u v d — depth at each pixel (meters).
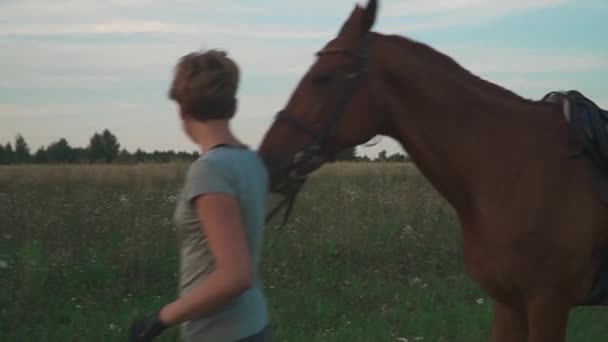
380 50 3.85
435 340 5.69
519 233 3.69
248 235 2.34
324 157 3.81
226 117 2.40
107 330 5.56
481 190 3.79
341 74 3.80
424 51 3.94
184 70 2.36
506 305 3.93
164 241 8.12
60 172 14.54
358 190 11.98
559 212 3.71
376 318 6.14
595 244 3.80
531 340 3.78
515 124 3.83
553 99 4.02
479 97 3.87
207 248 2.31
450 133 3.83
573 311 6.63
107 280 7.00
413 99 3.84
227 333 2.34
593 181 3.75
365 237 8.59
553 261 3.71
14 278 6.63
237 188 2.30
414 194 11.12
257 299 2.43
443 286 7.32
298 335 5.62
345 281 7.24
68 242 8.24
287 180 3.77
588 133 3.78
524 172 3.74
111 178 13.92
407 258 8.35
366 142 3.90
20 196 11.49
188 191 2.29
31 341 5.46
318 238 8.55
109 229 8.90
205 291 2.16
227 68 2.37
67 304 6.29
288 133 3.78
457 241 8.96
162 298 6.57
